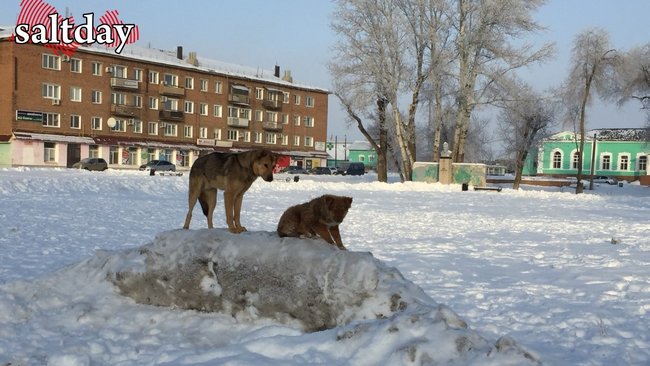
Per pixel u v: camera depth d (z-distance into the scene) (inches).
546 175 3609.7
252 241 258.7
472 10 1712.6
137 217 716.7
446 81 1763.0
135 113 2662.4
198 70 2930.6
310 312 237.5
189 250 269.3
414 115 1849.2
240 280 255.1
